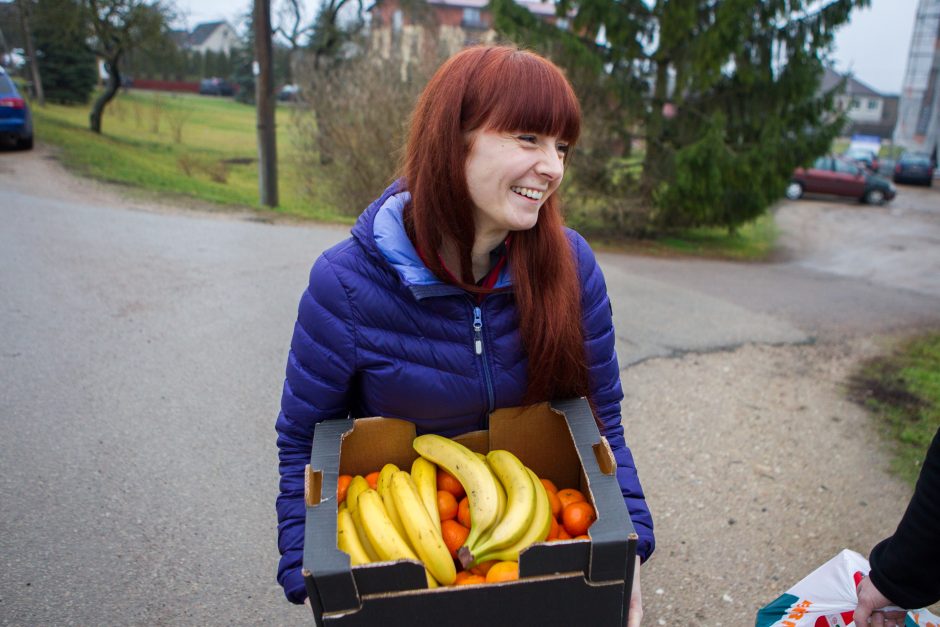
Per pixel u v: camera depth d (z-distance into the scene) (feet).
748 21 39.14
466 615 3.97
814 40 40.78
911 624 5.65
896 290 34.14
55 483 11.38
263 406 14.39
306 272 23.99
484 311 5.13
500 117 4.42
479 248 5.04
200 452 12.59
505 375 5.24
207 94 187.73
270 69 38.50
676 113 43.93
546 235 5.08
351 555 4.31
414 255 4.92
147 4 67.82
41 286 20.44
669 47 41.24
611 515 4.27
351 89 38.34
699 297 26.78
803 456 13.98
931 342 23.18
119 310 19.12
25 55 100.63
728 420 15.38
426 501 4.75
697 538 11.21
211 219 33.19
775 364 19.36
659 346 19.95
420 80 36.37
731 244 47.06
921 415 16.22
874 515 12.06
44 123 62.85
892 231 58.08
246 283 22.31
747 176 41.68
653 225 45.62
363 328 5.08
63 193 35.19
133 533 10.36
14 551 9.78
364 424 5.18
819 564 10.73
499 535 4.39
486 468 4.85
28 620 8.61
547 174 4.55
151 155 64.54
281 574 4.84
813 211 67.72
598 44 42.88
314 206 42.65
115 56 68.95
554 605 4.08
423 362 5.13
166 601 9.12
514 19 41.45
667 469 13.23
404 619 3.92
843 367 19.57
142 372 15.51
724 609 9.70
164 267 23.43
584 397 5.46
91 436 12.84
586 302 5.49
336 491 4.40
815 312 26.35
